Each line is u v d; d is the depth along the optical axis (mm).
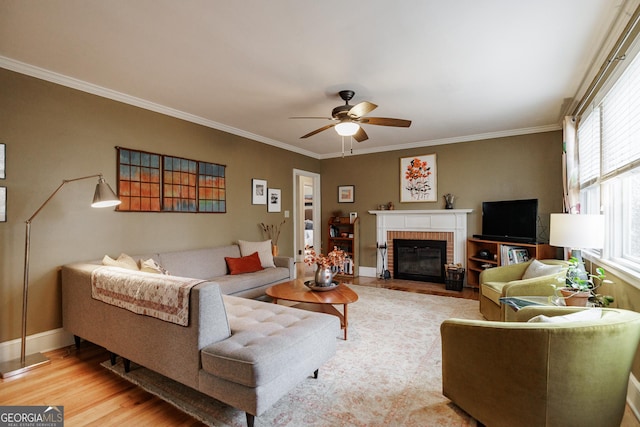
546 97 3340
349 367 2395
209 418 1792
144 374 2291
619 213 2465
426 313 3691
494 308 3172
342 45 2311
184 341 1803
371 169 5969
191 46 2318
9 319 2529
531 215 4113
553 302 2273
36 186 2668
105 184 2543
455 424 1739
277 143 5352
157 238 3564
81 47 2328
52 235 2762
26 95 2611
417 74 2787
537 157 4555
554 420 1428
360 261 6074
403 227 5602
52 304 2758
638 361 1819
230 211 4504
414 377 2250
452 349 1801
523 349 1462
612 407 1455
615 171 2244
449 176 5215
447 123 4309
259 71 2723
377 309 3850
